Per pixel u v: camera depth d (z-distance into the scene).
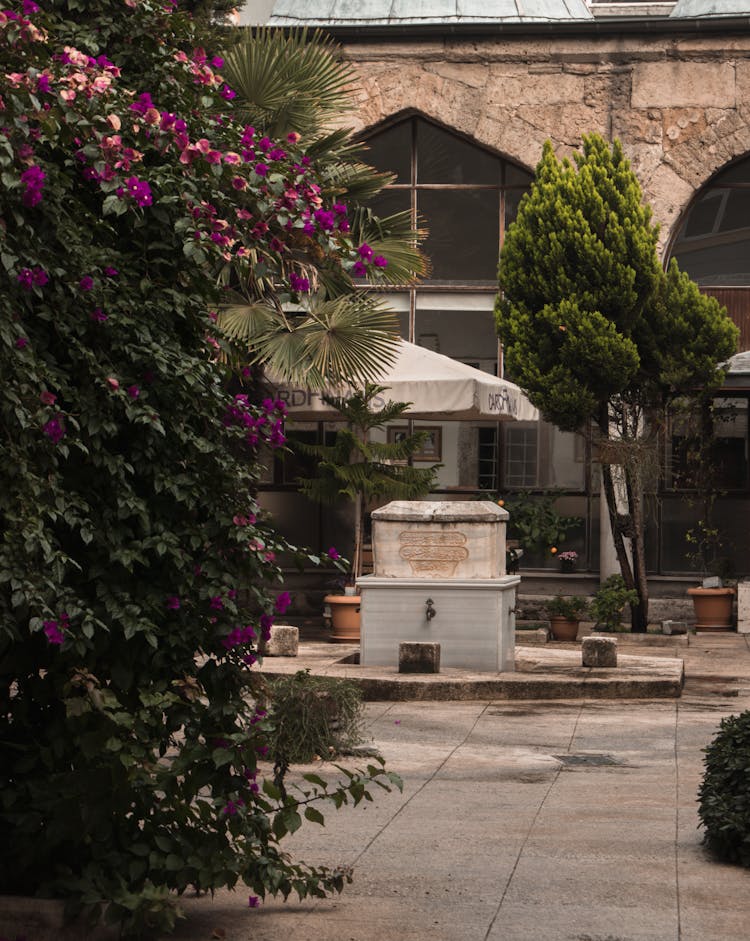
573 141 23.19
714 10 25.81
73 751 5.92
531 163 23.31
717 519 23.19
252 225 6.11
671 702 13.69
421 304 23.94
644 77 23.03
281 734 10.09
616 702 13.60
